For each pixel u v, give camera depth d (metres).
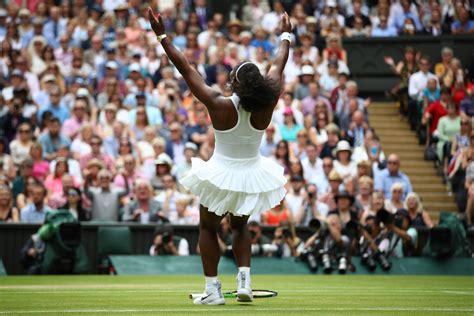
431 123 28.81
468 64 33.22
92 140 24.88
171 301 10.42
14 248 20.59
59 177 23.42
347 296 11.53
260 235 20.95
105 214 22.12
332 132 26.59
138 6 34.00
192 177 9.87
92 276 19.00
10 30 31.19
